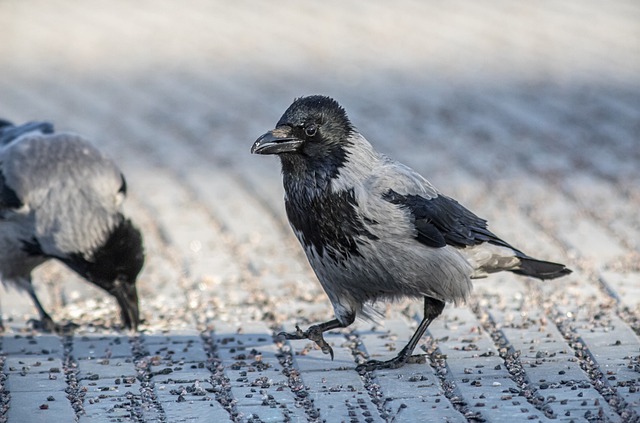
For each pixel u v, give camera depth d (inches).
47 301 477.7
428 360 378.3
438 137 738.8
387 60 985.5
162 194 642.8
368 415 324.8
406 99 844.6
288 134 353.4
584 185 629.6
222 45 1075.9
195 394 347.6
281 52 1034.1
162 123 805.2
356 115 797.2
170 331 423.8
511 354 379.9
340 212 354.6
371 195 355.3
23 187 429.7
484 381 352.8
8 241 440.5
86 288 494.9
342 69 954.7
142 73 969.5
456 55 997.8
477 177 650.8
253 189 649.6
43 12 1289.4
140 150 738.2
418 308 440.1
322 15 1218.0
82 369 375.6
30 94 900.6
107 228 423.8
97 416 327.3
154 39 1115.9
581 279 478.3
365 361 379.9
